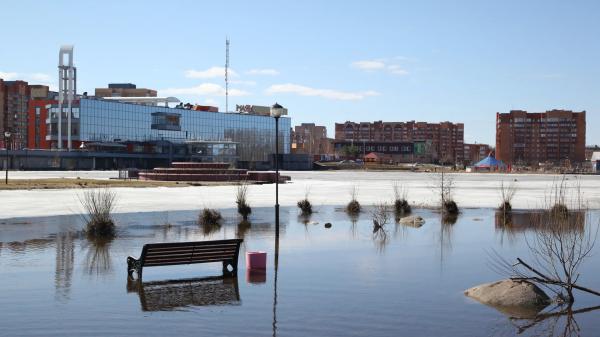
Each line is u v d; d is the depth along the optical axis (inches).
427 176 4065.0
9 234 828.0
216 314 415.5
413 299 459.5
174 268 580.7
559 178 3801.7
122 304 441.1
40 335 365.1
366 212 1199.6
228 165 2842.0
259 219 1052.5
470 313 421.1
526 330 382.0
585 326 392.2
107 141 5812.0
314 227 936.9
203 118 6830.7
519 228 933.2
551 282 473.1
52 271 564.4
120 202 1396.4
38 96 7303.2
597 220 1037.8
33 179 2529.5
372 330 380.2
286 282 519.2
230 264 584.7
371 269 580.7
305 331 377.1
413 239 800.9
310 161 7121.1
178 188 2025.1
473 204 1434.5
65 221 986.1
